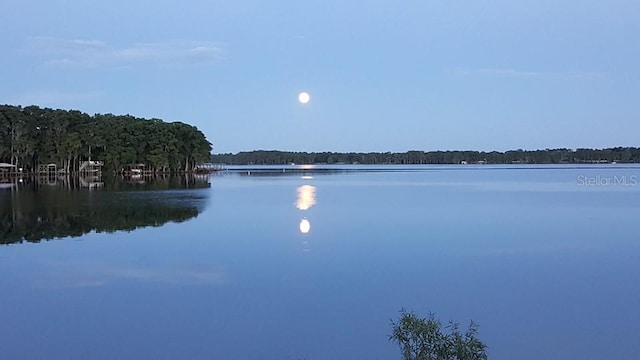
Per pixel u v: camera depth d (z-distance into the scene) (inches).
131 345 649.0
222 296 832.3
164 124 5703.7
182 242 1278.3
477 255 1136.8
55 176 4899.1
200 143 6122.1
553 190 3176.7
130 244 1248.8
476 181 4301.2
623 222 1658.5
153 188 3245.6
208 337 671.8
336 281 919.7
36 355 624.7
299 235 1387.8
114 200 2341.3
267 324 712.4
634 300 816.9
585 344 655.1
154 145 5477.4
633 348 642.8
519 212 1927.9
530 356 622.5
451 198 2546.8
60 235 1379.2
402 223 1624.0
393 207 2092.8
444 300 816.9
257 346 644.7
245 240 1305.4
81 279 932.6
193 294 843.4
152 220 1669.5
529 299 821.9
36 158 5029.5
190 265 1037.2
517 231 1469.0
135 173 5423.2
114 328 701.9
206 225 1563.7
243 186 3506.4
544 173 6299.2
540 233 1439.5
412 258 1105.4
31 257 1103.6
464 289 874.8
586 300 817.5
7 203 2187.5
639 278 941.2
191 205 2138.3
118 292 854.5
